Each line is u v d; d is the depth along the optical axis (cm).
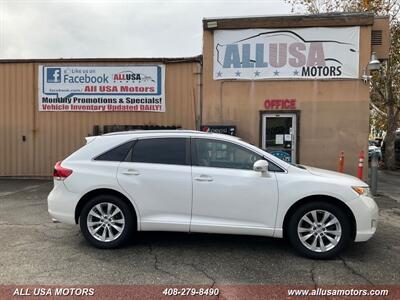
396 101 2089
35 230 646
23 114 1266
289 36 1088
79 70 1234
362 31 1064
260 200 518
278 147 1112
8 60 1250
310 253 510
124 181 538
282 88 1101
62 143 1258
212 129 1091
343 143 1084
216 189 523
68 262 495
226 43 1114
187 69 1205
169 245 565
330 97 1084
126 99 1228
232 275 457
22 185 1138
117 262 496
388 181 1416
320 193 509
